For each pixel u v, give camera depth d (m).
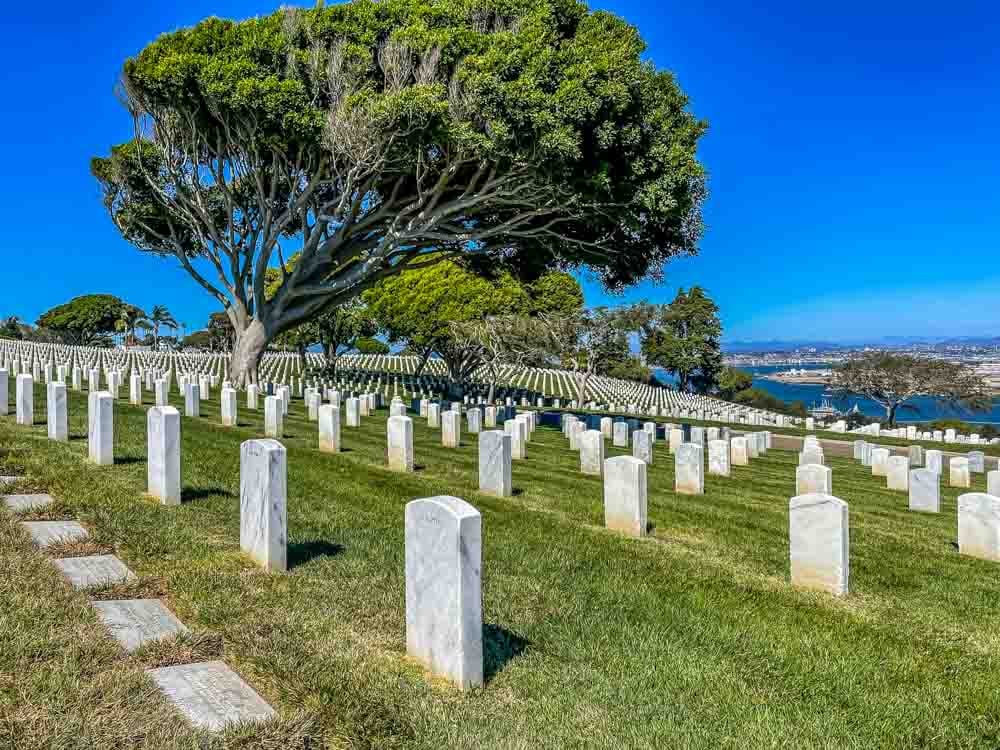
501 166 20.44
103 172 25.86
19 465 8.64
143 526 6.68
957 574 8.44
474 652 4.27
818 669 5.07
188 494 8.28
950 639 6.12
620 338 41.06
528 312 40.03
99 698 3.66
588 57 18.61
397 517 8.45
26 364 29.55
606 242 24.80
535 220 24.67
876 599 7.10
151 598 5.16
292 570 6.01
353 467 12.10
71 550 5.92
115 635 4.47
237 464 10.51
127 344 98.25
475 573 4.28
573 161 18.64
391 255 26.17
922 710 4.57
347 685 4.07
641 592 6.42
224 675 4.12
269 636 4.61
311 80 20.28
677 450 13.12
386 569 6.24
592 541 8.34
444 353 43.91
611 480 9.15
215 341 88.50
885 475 19.86
